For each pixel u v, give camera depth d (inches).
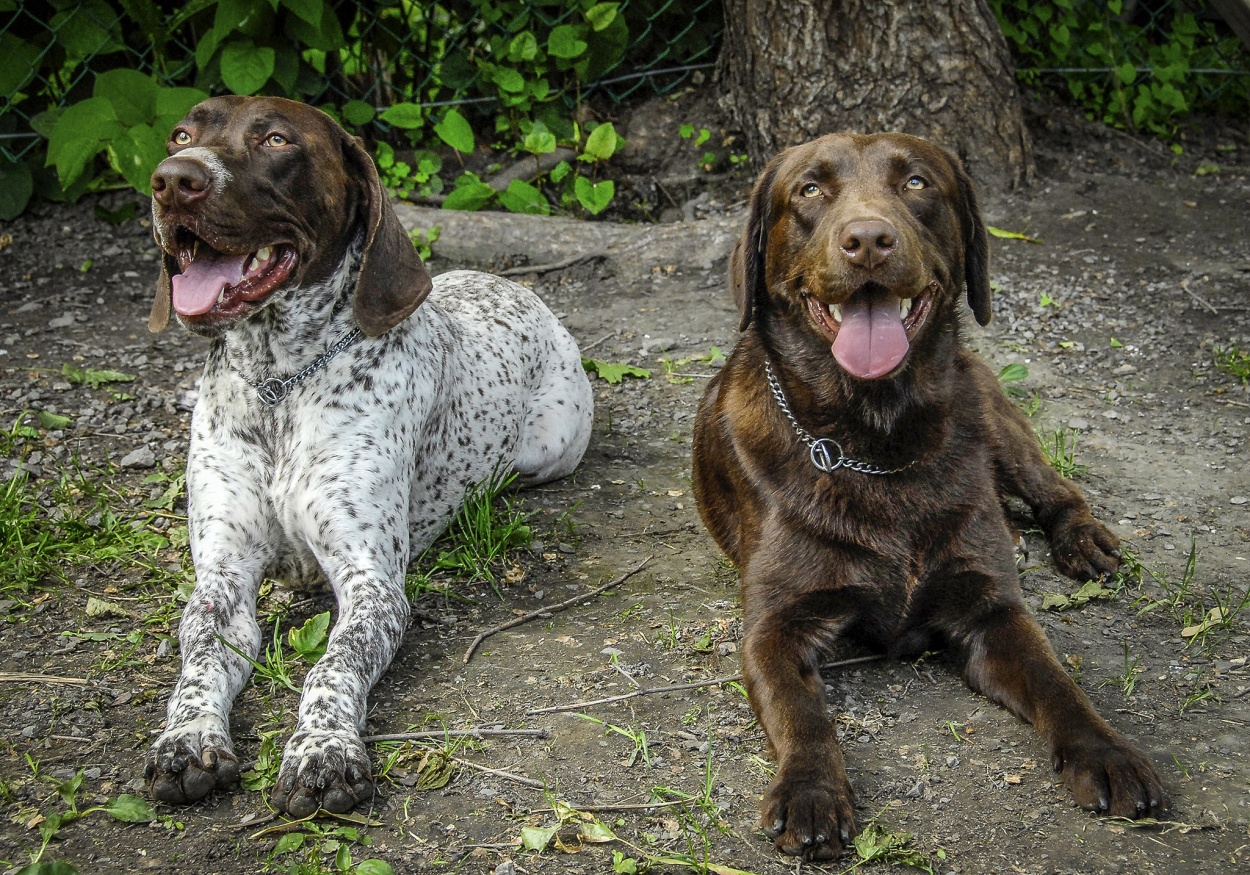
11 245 306.7
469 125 324.5
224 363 161.5
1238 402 233.3
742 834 120.5
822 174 152.6
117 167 289.4
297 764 122.5
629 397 243.9
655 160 340.5
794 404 155.6
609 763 132.0
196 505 159.6
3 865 113.3
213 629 144.8
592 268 304.3
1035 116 349.4
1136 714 140.9
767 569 151.3
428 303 188.9
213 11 315.9
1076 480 204.8
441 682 148.4
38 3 315.0
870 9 304.7
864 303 145.5
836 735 137.5
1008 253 298.2
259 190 149.6
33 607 163.5
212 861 114.7
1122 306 275.3
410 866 114.8
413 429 169.3
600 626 162.4
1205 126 368.2
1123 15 388.5
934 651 157.9
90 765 129.3
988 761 131.8
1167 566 177.3
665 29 352.8
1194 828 119.8
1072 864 114.8
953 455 152.4
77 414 223.1
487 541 180.4
